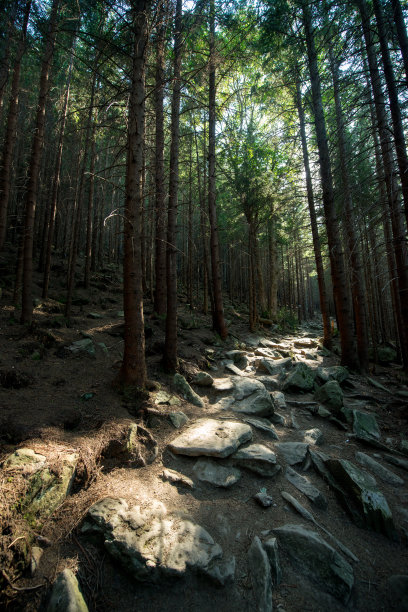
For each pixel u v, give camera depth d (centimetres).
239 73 1263
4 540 236
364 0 594
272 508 347
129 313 518
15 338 614
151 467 384
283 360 863
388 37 530
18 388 468
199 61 916
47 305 905
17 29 773
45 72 754
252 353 989
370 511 342
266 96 1280
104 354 657
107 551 262
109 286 1416
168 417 485
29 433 357
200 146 1602
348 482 378
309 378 729
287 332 1678
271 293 1950
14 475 280
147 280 1516
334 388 640
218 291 1081
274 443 475
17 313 759
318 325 2625
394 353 1249
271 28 858
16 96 804
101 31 562
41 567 242
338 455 462
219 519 321
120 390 508
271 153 1308
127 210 512
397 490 395
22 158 1420
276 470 402
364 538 323
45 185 1418
